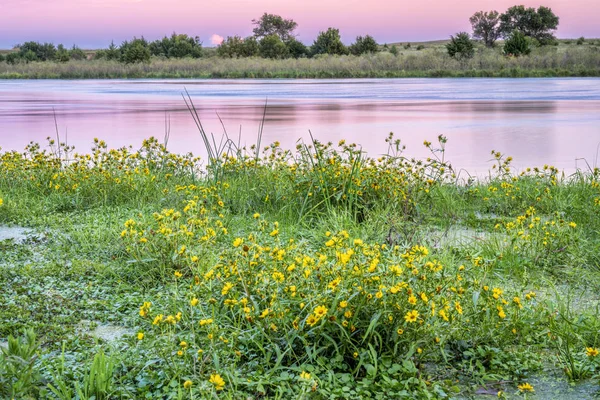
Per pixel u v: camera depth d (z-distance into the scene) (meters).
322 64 55.78
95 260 5.30
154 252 5.14
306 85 39.06
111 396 3.10
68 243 5.83
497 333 3.71
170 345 3.46
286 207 6.67
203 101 25.69
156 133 15.04
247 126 16.34
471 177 9.28
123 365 3.36
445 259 4.98
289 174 7.34
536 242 5.58
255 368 3.40
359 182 6.73
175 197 7.16
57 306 4.34
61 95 31.02
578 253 5.38
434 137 14.03
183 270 4.93
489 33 87.06
